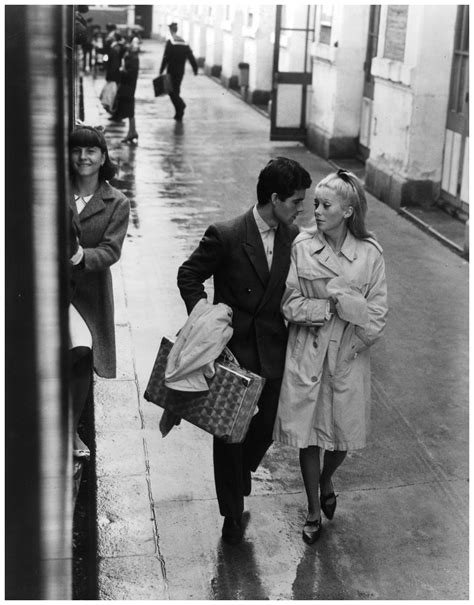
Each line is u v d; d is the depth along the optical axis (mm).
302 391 3967
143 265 8430
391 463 5039
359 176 13242
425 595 3855
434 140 10688
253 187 12195
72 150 3695
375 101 11867
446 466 5023
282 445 5203
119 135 16172
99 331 3949
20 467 2121
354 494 4688
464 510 4570
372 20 13625
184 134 16719
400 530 4363
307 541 4191
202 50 29734
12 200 2002
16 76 1963
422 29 10320
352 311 3830
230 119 18953
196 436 5160
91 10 41688
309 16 15266
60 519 2162
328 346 3951
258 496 4629
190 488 4617
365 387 4098
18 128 1979
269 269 3934
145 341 6559
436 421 5574
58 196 2014
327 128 14570
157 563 3963
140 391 5695
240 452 4035
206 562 4012
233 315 3967
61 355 2070
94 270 3719
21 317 2043
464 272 8680
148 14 43188
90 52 27453
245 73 21531
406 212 10664
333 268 3865
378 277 3994
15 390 2074
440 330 7137
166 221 10156
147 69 28922
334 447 4070
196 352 3689
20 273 2027
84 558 3516
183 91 23578
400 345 6797
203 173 13031
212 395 3777
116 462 4801
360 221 3922
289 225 4043
